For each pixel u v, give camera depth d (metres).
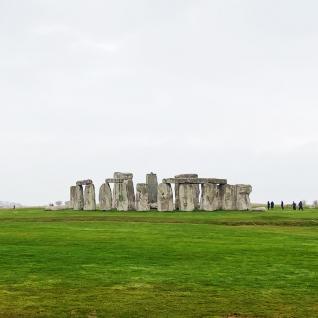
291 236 38.69
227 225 49.75
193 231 41.81
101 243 32.97
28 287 20.47
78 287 20.52
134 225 47.25
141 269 24.19
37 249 29.98
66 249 30.09
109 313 17.16
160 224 48.47
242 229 44.38
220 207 74.88
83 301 18.53
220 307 17.94
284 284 21.33
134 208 72.69
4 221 52.16
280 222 51.09
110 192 73.62
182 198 70.38
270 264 25.70
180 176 75.94
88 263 25.59
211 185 71.94
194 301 18.67
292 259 27.25
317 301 18.78
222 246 32.22
